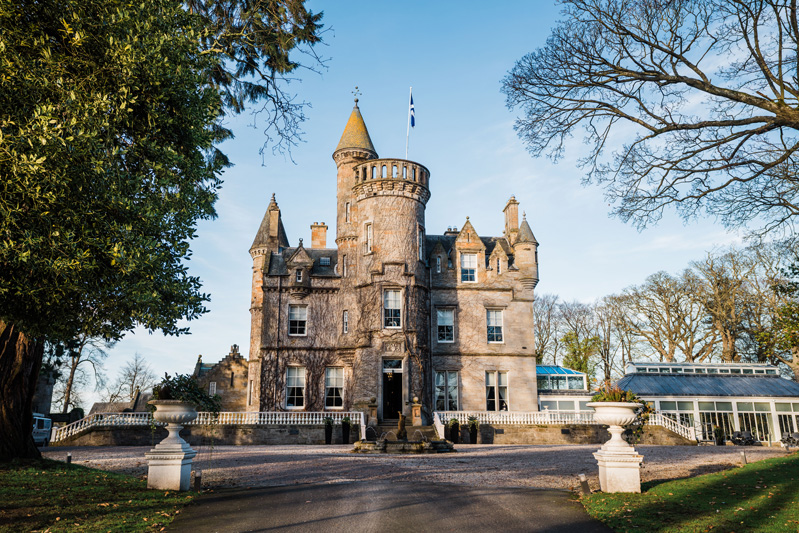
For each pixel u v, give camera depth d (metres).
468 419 34.16
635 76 13.22
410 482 14.36
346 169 41.97
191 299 11.52
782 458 21.69
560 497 12.36
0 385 16.75
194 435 31.38
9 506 10.71
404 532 9.37
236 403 50.22
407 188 38.19
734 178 13.16
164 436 30.80
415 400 34.66
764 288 47.75
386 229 37.69
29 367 17.33
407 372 35.81
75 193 9.00
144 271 10.09
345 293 38.84
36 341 17.48
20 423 17.06
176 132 11.54
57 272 8.56
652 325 54.44
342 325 38.53
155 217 10.07
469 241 40.62
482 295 39.81
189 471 13.40
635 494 12.64
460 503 11.55
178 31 11.58
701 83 12.34
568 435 33.88
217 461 19.83
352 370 37.41
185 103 11.42
